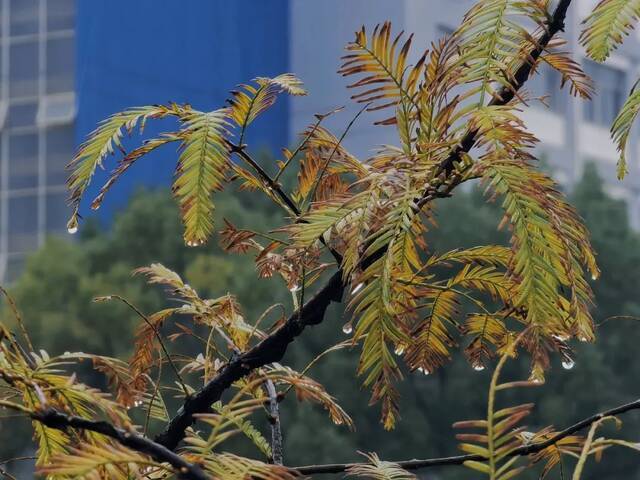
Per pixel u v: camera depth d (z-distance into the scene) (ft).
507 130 6.90
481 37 7.16
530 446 7.24
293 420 95.14
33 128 185.06
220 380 7.51
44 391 6.31
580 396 103.04
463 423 5.50
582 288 6.68
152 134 165.37
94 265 110.73
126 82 186.09
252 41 192.85
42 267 108.58
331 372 97.45
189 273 99.91
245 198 116.78
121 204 163.53
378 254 7.00
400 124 7.48
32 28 189.06
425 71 7.55
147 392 8.67
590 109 172.65
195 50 190.80
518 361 102.94
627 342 114.11
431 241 103.30
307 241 6.74
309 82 186.19
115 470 5.68
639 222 178.91
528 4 7.25
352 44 7.48
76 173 7.44
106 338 104.47
